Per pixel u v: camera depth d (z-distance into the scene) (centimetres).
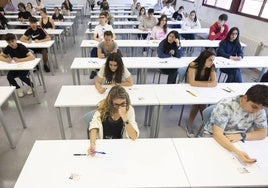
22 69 281
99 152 136
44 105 310
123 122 157
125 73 233
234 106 152
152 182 117
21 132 254
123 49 543
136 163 129
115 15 734
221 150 144
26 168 123
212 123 165
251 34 468
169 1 739
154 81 392
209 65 234
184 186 116
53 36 469
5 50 305
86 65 289
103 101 161
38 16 676
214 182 119
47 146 139
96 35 411
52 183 114
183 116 300
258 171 128
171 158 135
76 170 122
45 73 415
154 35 449
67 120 277
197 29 548
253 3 473
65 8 711
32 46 376
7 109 298
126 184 115
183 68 274
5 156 218
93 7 909
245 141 153
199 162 133
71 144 142
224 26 468
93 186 113
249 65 315
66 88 225
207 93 225
